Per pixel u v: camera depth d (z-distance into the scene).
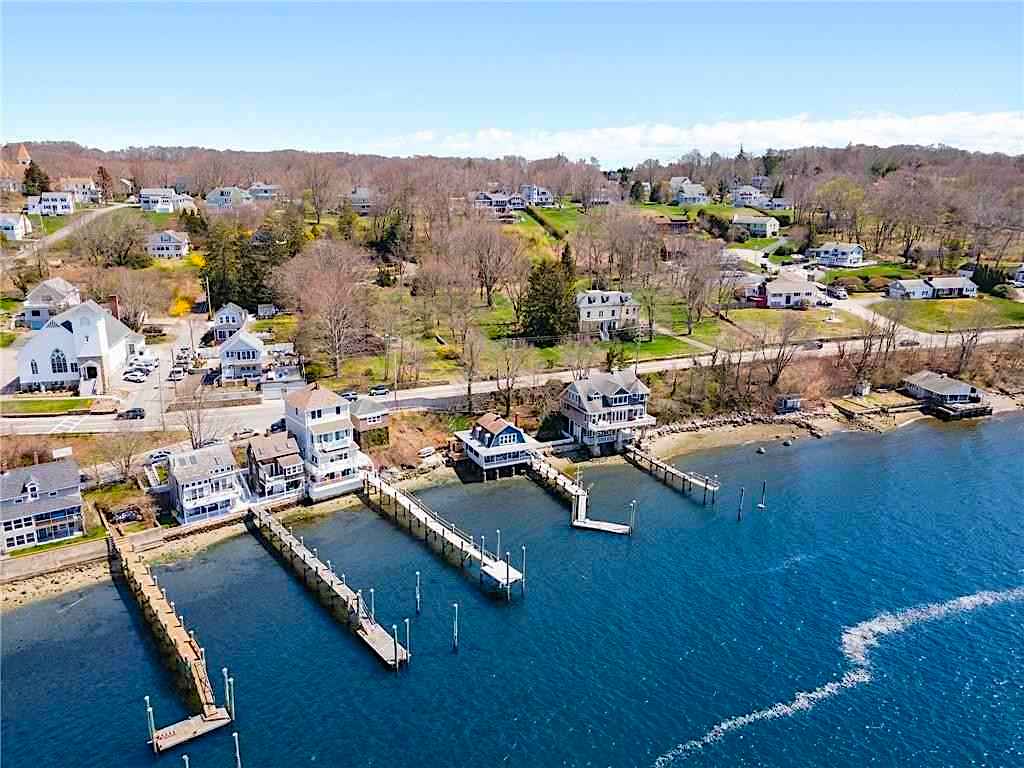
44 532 79.31
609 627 69.50
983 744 56.34
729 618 70.88
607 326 146.25
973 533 87.31
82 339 109.81
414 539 85.06
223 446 89.62
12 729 56.62
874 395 134.25
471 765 54.09
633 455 108.69
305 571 78.00
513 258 168.62
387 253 187.00
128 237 169.88
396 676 62.84
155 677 62.50
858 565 80.25
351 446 96.44
